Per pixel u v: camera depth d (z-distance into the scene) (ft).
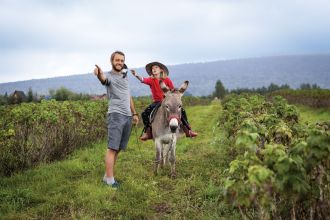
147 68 31.22
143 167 31.07
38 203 22.24
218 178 26.32
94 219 19.19
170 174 28.78
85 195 23.04
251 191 12.98
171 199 22.72
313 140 13.46
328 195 14.78
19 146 30.17
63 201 21.84
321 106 95.71
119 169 29.73
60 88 224.33
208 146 40.22
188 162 32.78
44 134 32.63
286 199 14.58
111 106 25.22
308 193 13.83
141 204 21.63
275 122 23.77
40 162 31.53
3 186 24.84
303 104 111.45
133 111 27.48
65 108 38.27
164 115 27.02
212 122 68.18
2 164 28.60
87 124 41.19
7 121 32.30
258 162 13.58
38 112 32.96
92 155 35.37
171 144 27.63
